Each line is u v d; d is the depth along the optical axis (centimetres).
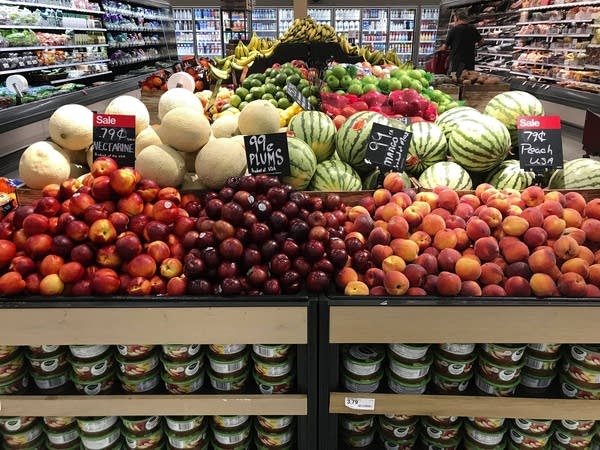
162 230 157
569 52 853
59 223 154
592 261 153
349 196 185
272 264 148
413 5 1227
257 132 206
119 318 142
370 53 517
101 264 152
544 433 161
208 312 141
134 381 156
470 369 158
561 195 171
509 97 240
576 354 153
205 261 148
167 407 155
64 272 146
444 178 202
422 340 145
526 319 142
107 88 753
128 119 184
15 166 491
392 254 155
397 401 154
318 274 146
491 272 150
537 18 958
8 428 159
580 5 841
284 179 195
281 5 1216
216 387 158
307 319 143
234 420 161
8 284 143
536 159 198
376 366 154
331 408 155
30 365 159
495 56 1109
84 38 848
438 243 157
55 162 189
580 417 155
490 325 143
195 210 172
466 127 211
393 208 165
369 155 194
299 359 150
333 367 150
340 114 261
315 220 156
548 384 160
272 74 351
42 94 614
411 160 214
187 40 1376
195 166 189
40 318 142
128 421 159
